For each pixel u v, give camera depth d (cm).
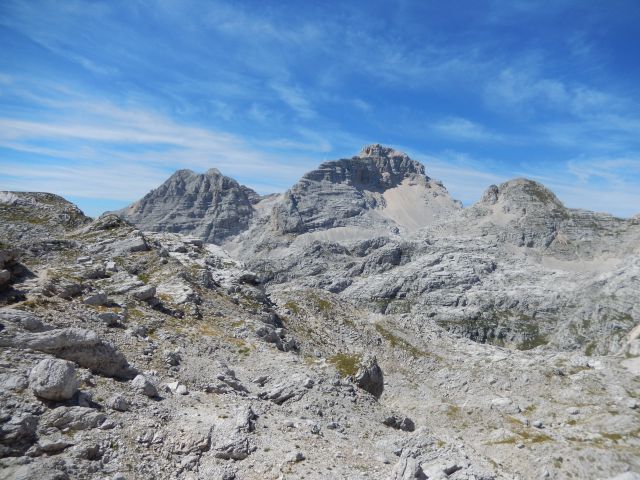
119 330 4406
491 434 6306
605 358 9000
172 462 2494
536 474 5288
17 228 8894
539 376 8300
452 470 3691
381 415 4669
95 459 2258
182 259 9181
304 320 9962
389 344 9900
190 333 5469
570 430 6384
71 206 10369
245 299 8331
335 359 7325
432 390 8175
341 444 3344
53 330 2962
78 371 2891
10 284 4225
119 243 8075
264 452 2814
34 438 2188
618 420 6512
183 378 3838
